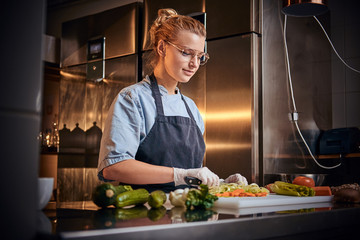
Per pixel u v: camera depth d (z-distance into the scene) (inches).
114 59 121.7
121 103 64.3
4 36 25.4
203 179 56.9
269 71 99.4
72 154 131.3
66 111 134.2
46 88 171.0
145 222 32.2
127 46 118.4
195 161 72.4
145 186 64.8
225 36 101.9
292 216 38.4
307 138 109.4
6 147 25.2
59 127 135.9
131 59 117.1
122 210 43.3
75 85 132.2
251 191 59.1
